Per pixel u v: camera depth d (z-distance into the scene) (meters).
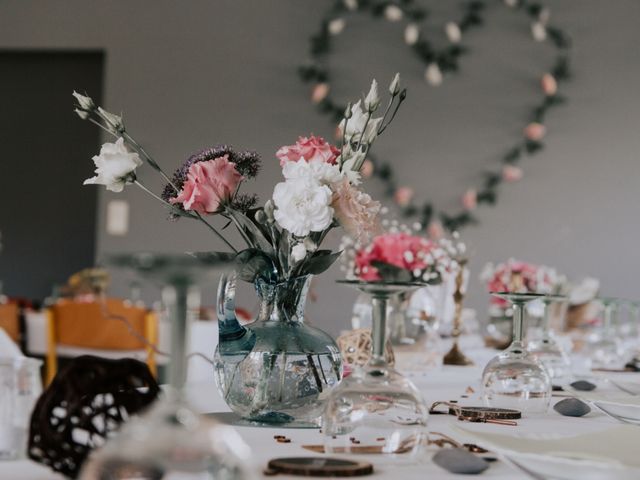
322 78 6.90
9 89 7.50
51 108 7.45
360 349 2.10
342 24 6.88
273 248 1.38
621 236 6.65
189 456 0.65
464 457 0.98
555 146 6.70
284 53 6.95
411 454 1.01
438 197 6.75
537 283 3.43
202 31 7.02
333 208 1.35
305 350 1.34
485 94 6.76
